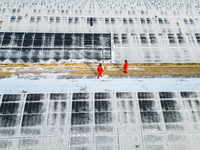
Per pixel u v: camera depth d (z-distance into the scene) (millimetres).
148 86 14484
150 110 12562
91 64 15758
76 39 16812
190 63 16094
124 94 13211
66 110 12352
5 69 14836
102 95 13109
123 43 16969
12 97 12570
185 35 17891
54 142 11305
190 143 11516
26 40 16344
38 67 15180
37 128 11641
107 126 11945
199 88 14406
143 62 16047
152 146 11398
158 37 17656
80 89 14008
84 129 11781
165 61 16156
